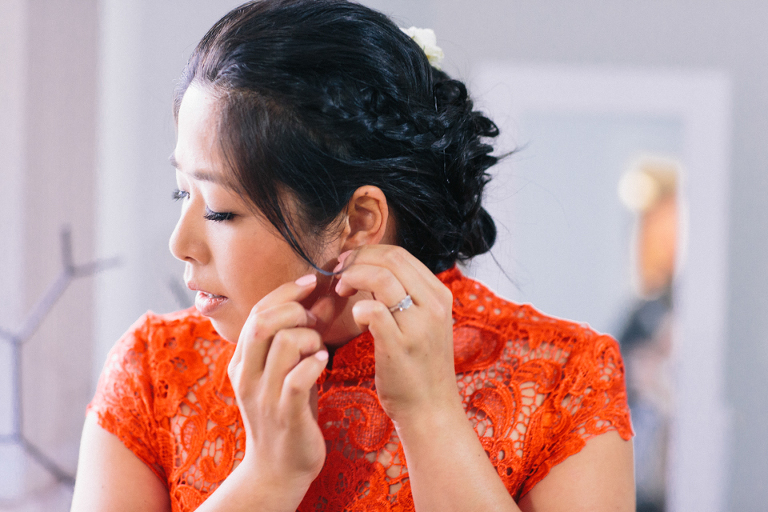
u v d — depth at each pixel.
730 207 2.58
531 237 2.52
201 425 0.77
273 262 0.64
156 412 0.79
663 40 2.56
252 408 0.61
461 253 0.81
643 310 2.51
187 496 0.75
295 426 0.60
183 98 0.62
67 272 1.79
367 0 2.53
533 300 2.51
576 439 0.71
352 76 0.63
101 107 2.08
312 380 0.59
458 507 0.61
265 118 0.59
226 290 0.65
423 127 0.68
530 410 0.73
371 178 0.65
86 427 0.81
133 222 2.14
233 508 0.61
